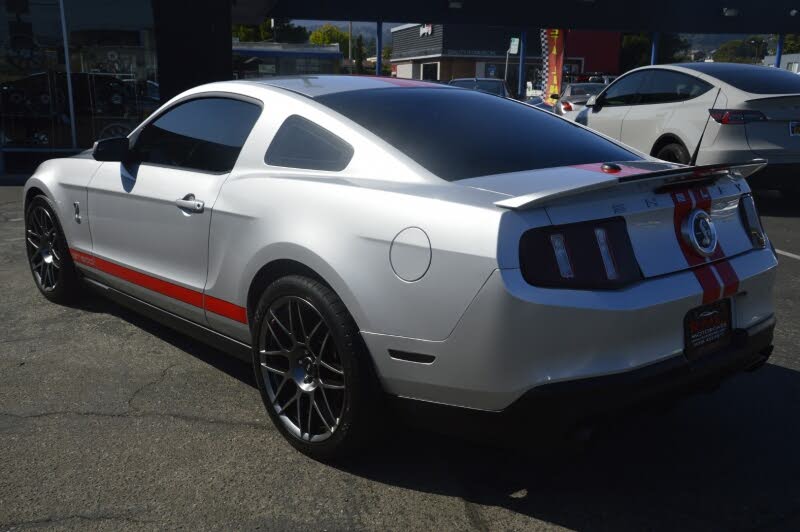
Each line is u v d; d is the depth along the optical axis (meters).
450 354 2.28
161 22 11.79
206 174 3.28
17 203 8.65
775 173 7.29
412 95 3.23
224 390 3.38
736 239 2.74
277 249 2.73
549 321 2.17
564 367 2.21
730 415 3.18
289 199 2.77
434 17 19.20
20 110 11.32
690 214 2.53
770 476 2.68
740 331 2.65
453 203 2.33
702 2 20.48
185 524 2.35
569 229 2.25
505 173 2.61
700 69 7.90
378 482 2.62
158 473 2.65
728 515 2.44
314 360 2.67
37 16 11.18
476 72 47.75
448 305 2.26
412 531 2.34
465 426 2.37
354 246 2.49
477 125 3.01
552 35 28.59
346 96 3.10
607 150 3.06
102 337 4.04
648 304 2.29
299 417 2.76
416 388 2.40
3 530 2.30
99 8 11.47
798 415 3.18
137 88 11.89
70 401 3.24
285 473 2.67
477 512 2.45
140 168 3.67
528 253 2.19
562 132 3.17
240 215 2.95
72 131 11.64
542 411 2.20
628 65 54.31
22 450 2.80
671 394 2.43
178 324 3.55
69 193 4.17
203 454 2.79
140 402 3.24
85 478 2.61
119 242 3.79
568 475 2.69
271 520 2.38
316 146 2.90
